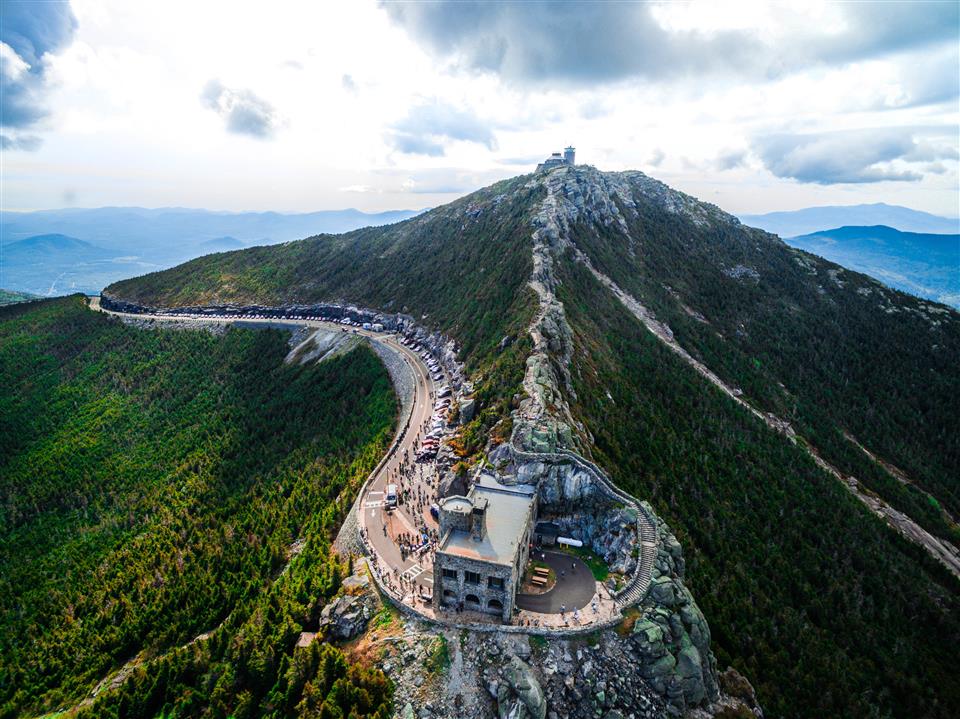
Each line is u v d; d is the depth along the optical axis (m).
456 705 67.44
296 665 74.94
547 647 71.38
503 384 130.50
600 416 129.12
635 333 186.50
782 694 89.44
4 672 105.62
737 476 136.50
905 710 97.44
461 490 104.31
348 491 118.38
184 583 115.75
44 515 163.50
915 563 134.00
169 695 82.38
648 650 72.69
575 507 95.62
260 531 126.00
